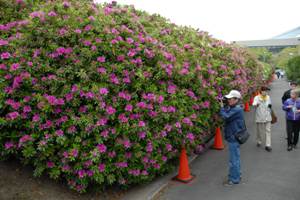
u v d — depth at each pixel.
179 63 5.43
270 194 4.68
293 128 7.05
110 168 4.24
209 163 6.25
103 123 3.98
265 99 7.10
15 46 4.23
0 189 4.04
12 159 4.72
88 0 5.37
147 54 4.70
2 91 4.02
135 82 4.52
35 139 3.98
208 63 6.78
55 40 4.20
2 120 3.94
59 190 4.38
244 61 11.37
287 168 5.83
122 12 5.35
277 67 52.06
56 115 4.09
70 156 3.88
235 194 4.72
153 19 6.95
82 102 4.14
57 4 4.55
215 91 6.82
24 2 5.30
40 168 4.13
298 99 6.93
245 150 7.14
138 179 4.66
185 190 4.95
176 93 5.28
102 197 4.48
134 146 4.40
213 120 7.06
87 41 4.20
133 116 4.36
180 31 7.48
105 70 4.19
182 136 5.35
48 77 4.02
